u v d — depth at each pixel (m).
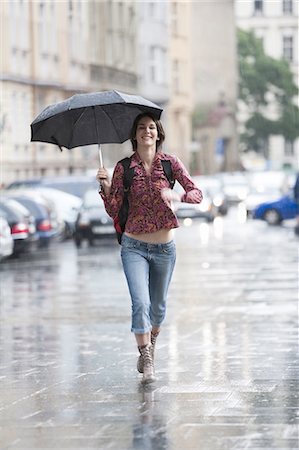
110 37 106.19
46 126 17.53
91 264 47.12
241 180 115.06
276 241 59.75
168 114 130.75
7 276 41.53
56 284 37.56
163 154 17.20
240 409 15.09
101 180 17.23
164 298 17.62
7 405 15.83
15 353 21.25
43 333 24.44
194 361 19.48
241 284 35.50
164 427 14.09
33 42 87.69
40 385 17.45
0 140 78.50
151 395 16.25
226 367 18.73
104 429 14.09
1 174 81.69
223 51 166.50
